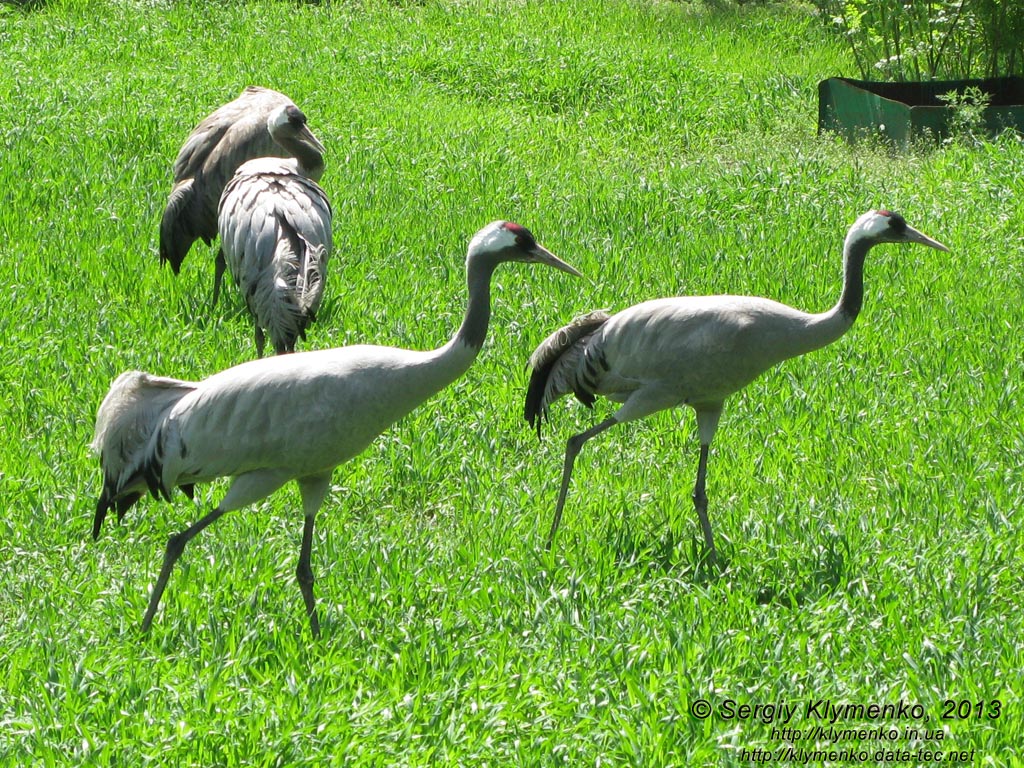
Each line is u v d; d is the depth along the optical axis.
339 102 24.03
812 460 11.80
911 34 26.48
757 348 10.20
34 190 17.97
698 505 10.40
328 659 8.44
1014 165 20.48
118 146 20.48
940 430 12.29
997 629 9.01
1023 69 26.20
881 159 22.30
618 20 33.75
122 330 13.72
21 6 30.25
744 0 37.34
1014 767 7.39
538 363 11.03
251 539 10.12
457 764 7.34
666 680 8.26
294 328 12.23
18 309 13.98
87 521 10.37
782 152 22.69
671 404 10.48
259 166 13.54
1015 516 10.69
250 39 28.70
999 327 14.94
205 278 15.59
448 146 21.78
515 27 31.84
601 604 9.40
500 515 10.73
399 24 31.34
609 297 15.24
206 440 8.77
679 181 20.78
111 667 8.16
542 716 7.79
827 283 16.22
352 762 7.27
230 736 7.41
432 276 15.90
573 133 23.91
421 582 9.61
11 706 7.79
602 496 11.09
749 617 9.20
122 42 27.58
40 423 11.87
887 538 10.40
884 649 8.81
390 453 11.65
